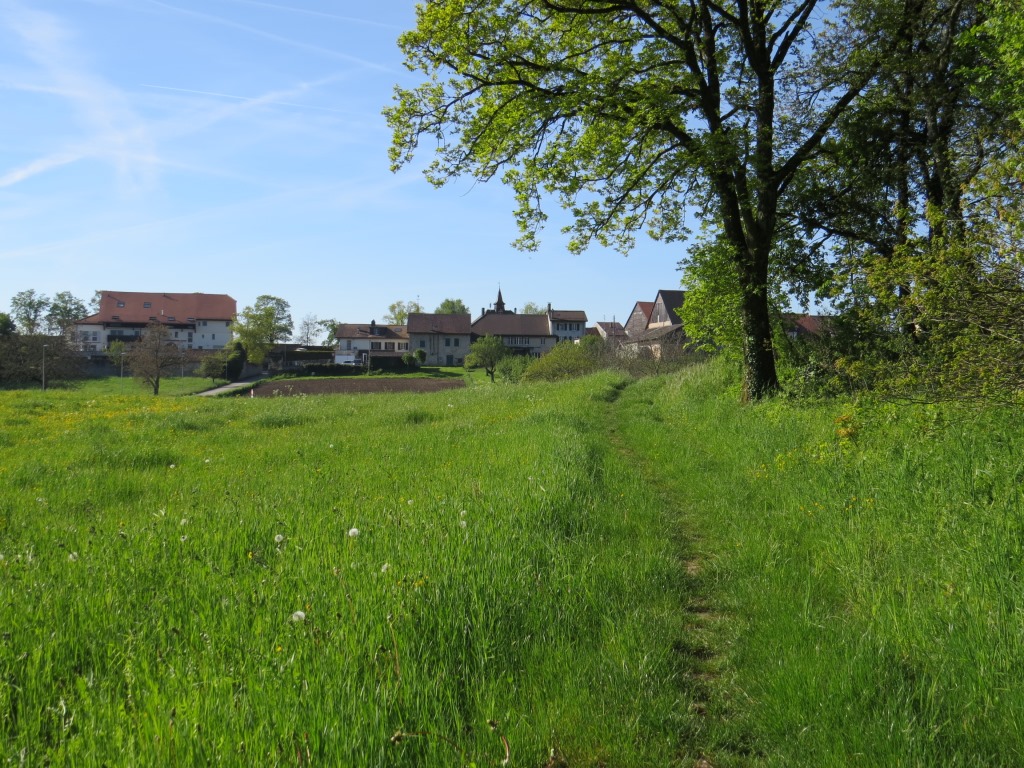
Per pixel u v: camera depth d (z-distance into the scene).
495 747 3.22
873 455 7.66
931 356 7.42
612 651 4.37
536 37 15.71
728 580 5.92
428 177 16.12
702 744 3.58
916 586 4.93
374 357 98.56
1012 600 4.26
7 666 3.55
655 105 15.19
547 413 16.50
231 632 3.93
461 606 4.36
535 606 4.73
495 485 8.45
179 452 13.38
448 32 14.66
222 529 6.33
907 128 17.05
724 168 14.90
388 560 5.07
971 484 5.92
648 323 78.06
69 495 9.34
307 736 2.92
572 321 145.50
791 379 15.50
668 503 8.73
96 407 25.30
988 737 3.32
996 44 11.26
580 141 15.94
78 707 3.18
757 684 4.12
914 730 3.39
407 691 3.39
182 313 122.12
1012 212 6.43
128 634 3.99
